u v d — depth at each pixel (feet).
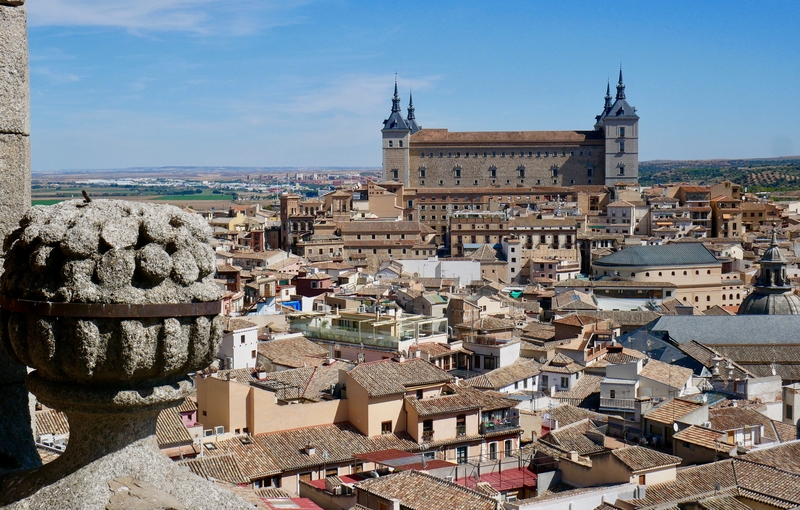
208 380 246.47
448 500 185.68
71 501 37.14
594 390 379.35
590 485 233.76
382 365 273.95
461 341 426.92
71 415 38.17
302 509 52.90
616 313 623.36
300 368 307.99
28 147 46.85
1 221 45.85
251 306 531.91
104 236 36.45
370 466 241.76
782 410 343.87
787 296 612.70
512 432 272.10
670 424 277.64
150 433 39.55
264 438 241.55
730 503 212.43
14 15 45.75
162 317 37.24
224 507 38.60
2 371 44.62
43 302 36.55
